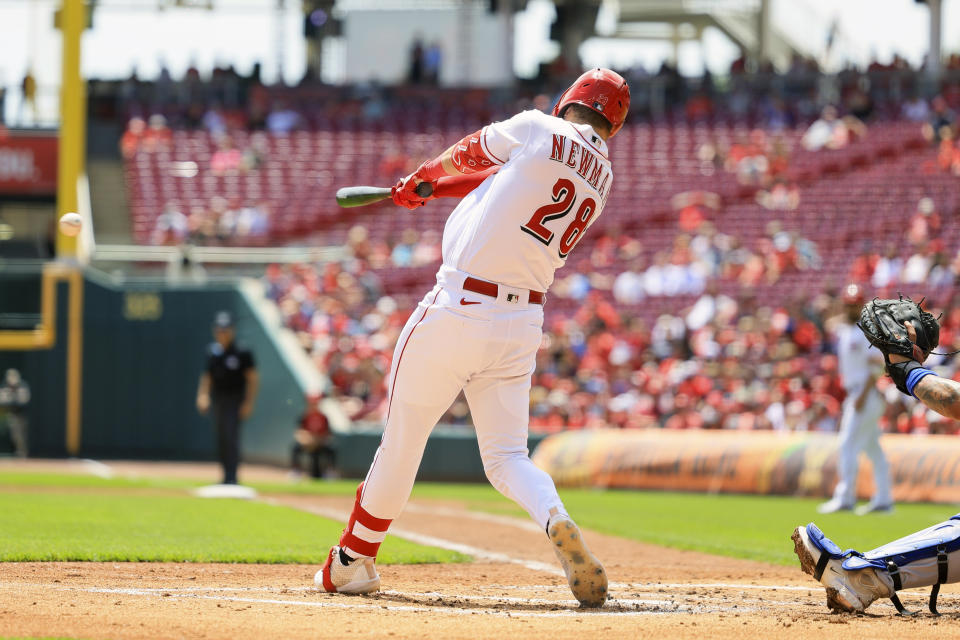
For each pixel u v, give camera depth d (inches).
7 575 736.3
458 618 583.5
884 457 1657.2
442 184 681.6
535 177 641.6
